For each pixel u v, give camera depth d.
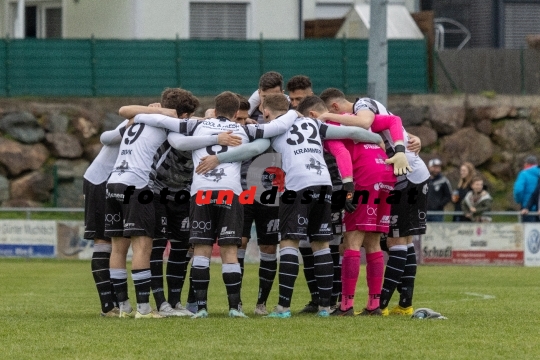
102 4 71.12
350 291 23.55
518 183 49.62
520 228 47.91
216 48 63.47
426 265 48.19
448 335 19.69
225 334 19.67
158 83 63.12
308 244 24.70
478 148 65.19
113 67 62.91
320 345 18.33
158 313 23.34
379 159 23.30
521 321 22.25
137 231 22.45
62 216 53.84
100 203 23.84
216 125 22.56
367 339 19.08
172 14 69.31
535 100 66.19
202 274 22.47
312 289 24.81
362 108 23.80
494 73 67.94
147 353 17.48
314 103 23.94
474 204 48.88
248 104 24.16
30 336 19.67
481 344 18.56
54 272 41.91
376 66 46.00
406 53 65.56
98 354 17.45
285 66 64.00
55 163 61.41
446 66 67.69
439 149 65.00
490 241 48.06
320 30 75.00
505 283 36.84
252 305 28.12
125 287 23.53
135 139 22.77
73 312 25.45
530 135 65.81
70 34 74.12
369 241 23.89
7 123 61.19
